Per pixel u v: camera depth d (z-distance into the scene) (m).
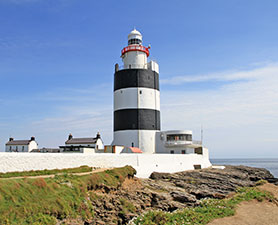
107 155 35.34
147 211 26.95
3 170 23.55
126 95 56.41
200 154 61.19
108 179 28.67
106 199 25.75
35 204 19.28
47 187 21.61
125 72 57.31
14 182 20.11
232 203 28.61
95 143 63.72
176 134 56.22
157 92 59.47
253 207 28.20
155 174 39.84
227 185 39.72
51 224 18.86
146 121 55.72
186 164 52.47
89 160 32.75
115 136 57.31
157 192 31.00
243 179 49.62
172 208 28.47
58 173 26.28
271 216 25.44
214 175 45.59
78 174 27.75
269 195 33.53
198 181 39.69
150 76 58.03
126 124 55.41
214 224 22.33
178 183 37.09
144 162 41.31
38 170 26.56
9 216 17.34
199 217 23.75
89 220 22.14
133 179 34.22
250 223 23.19
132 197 28.27
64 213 20.39
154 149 56.59
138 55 59.41
